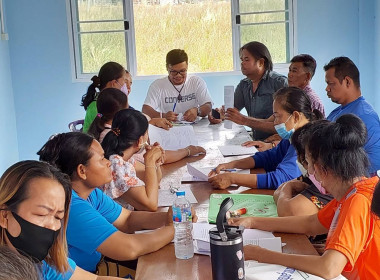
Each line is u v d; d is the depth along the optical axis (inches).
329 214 83.9
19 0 239.5
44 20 241.1
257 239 81.5
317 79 240.7
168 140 150.9
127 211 97.8
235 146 148.9
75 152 82.1
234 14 240.5
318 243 94.8
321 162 73.3
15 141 245.4
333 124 73.4
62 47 243.3
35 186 59.1
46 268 64.3
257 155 125.6
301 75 169.8
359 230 69.7
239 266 67.6
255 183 110.7
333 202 83.7
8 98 237.5
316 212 91.0
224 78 243.9
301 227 86.0
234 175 111.7
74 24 241.8
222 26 243.3
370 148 122.6
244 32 241.9
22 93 245.6
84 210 81.8
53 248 63.3
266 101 182.5
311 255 74.6
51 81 245.4
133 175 102.6
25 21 240.7
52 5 240.5
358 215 69.8
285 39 240.4
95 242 80.7
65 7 240.7
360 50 235.1
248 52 179.3
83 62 245.8
